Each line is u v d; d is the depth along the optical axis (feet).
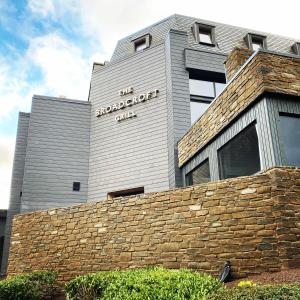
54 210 27.91
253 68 22.89
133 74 44.75
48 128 44.16
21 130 47.21
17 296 20.93
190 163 33.81
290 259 17.20
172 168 37.14
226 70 33.30
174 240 21.30
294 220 17.93
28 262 27.71
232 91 25.62
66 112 45.37
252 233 18.60
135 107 43.11
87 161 44.11
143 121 41.88
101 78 47.32
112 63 47.06
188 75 41.24
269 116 21.34
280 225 17.83
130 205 24.03
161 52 43.68
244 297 9.80
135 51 48.06
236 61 30.86
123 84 45.01
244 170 24.12
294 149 21.30
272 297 9.50
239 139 25.13
